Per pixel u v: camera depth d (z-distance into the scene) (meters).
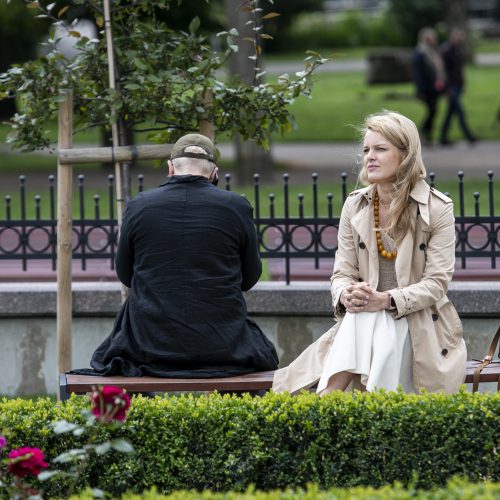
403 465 9.30
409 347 11.00
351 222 11.46
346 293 11.04
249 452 9.39
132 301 11.36
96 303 14.82
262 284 14.97
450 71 43.84
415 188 11.21
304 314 14.86
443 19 99.06
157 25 13.28
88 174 39.88
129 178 13.05
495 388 14.61
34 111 12.94
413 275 11.26
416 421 9.30
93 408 8.51
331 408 9.46
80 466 8.92
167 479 9.43
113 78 12.66
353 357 10.72
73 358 15.02
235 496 7.73
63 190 12.79
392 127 11.12
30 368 15.11
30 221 15.79
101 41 13.05
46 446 9.38
